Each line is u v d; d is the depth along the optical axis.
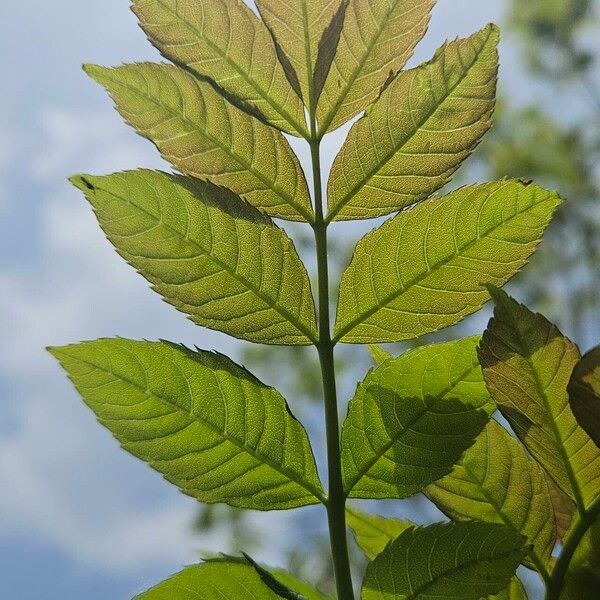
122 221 0.32
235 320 0.33
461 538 0.31
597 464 0.32
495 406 0.33
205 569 0.32
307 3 0.34
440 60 0.33
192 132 0.33
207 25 0.34
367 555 0.38
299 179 0.34
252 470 0.32
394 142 0.34
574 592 0.33
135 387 0.32
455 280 0.33
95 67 0.33
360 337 0.34
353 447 0.33
